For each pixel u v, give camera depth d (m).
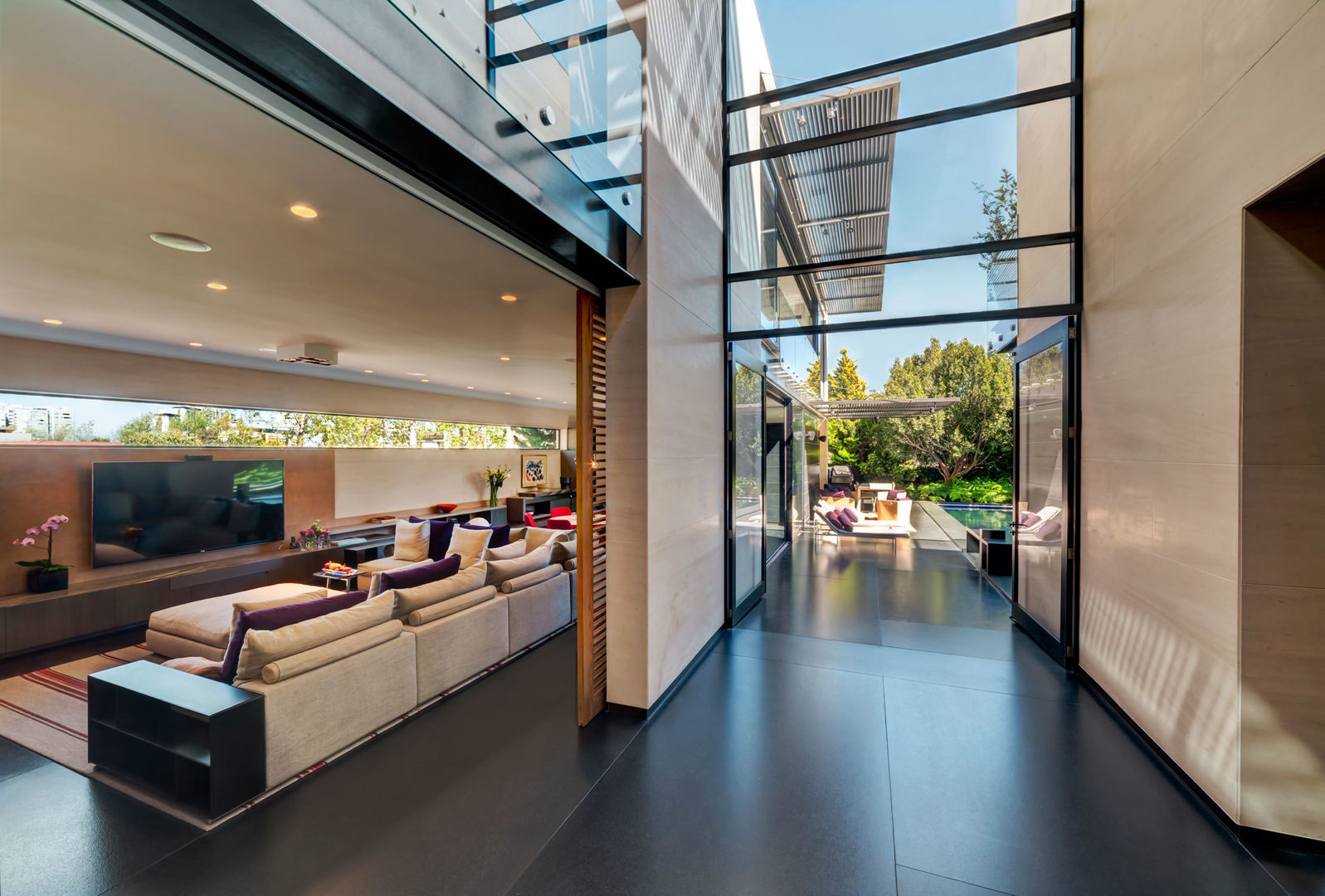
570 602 4.68
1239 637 2.03
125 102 1.45
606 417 3.06
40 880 1.84
